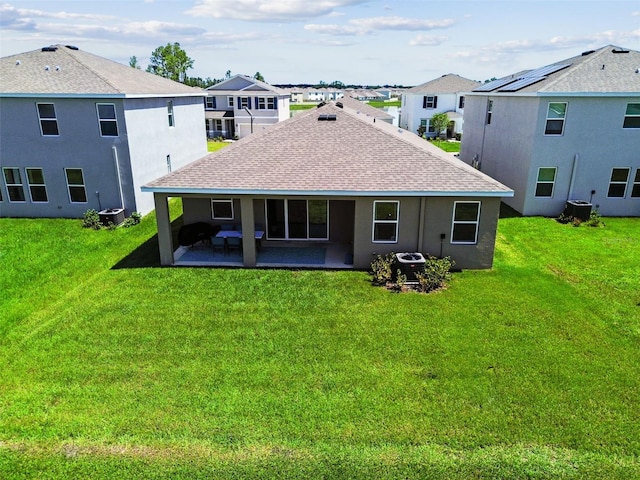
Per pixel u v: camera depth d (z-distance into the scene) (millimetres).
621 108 18344
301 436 7000
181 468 6445
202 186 13180
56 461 6582
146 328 10219
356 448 6785
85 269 13891
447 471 6398
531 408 7613
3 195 19531
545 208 19984
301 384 8234
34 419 7367
